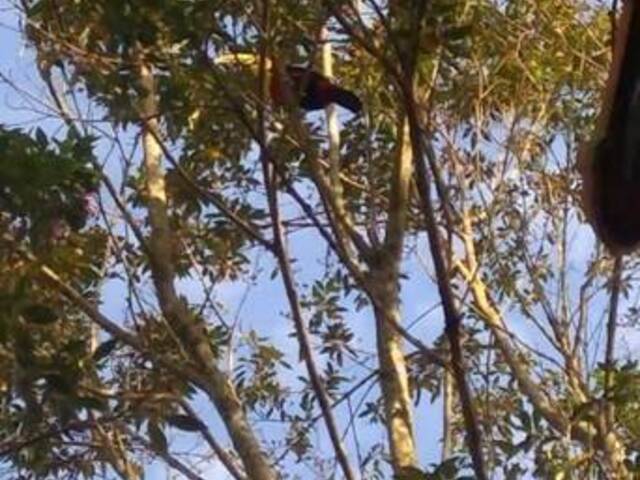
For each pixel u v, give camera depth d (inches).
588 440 314.0
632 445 327.6
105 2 284.7
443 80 371.9
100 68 305.9
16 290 272.1
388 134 369.7
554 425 326.3
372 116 367.6
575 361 352.5
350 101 308.3
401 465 299.7
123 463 344.8
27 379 272.8
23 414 284.5
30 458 327.3
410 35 262.4
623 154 131.3
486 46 376.5
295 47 303.7
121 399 296.7
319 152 346.9
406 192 325.1
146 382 334.3
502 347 345.4
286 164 317.4
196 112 317.4
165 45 297.0
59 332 315.3
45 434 288.5
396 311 310.8
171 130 314.7
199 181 358.3
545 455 314.2
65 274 312.7
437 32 275.0
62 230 279.6
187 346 313.9
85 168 269.4
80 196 270.7
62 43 311.3
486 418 329.1
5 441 295.7
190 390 307.0
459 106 376.8
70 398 275.9
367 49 261.6
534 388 334.0
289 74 298.2
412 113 251.8
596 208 131.6
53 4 314.5
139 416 302.2
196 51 287.9
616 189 131.6
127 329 337.1
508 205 385.4
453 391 371.6
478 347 346.9
